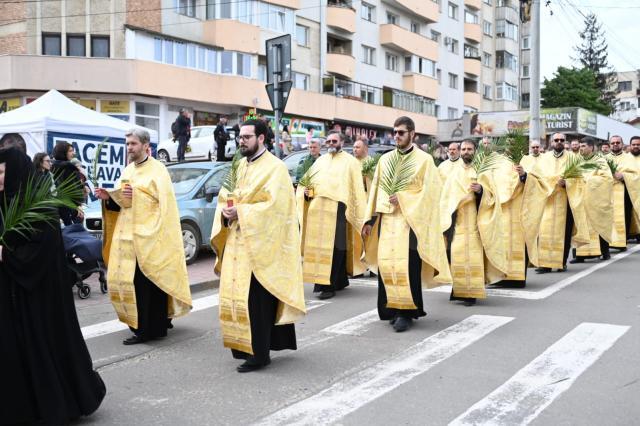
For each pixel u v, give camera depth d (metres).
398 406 4.74
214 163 12.24
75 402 4.30
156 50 29.14
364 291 9.29
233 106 32.12
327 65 37.62
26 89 27.59
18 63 27.42
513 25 57.19
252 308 5.52
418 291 6.96
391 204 6.82
